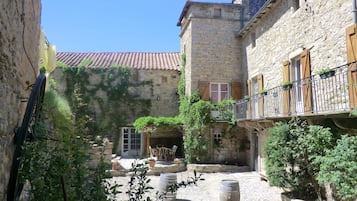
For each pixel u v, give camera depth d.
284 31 10.15
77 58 19.42
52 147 2.80
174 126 15.89
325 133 6.13
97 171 2.88
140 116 17.92
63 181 2.55
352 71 6.39
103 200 2.74
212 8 15.59
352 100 6.35
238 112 13.43
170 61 19.70
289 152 6.86
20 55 3.24
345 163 4.86
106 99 17.80
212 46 15.40
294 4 9.59
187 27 16.28
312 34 8.38
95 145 3.26
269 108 10.77
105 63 18.64
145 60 19.78
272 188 9.77
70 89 17.42
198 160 14.39
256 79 13.62
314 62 8.25
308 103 8.27
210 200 8.44
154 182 11.10
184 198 8.66
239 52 15.52
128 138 17.80
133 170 3.25
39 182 2.56
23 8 3.32
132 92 18.05
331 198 6.75
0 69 2.43
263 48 12.12
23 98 3.44
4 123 2.58
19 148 2.72
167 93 18.25
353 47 6.50
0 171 2.51
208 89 15.08
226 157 14.57
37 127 3.12
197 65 15.22
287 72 9.66
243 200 8.33
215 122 14.35
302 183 7.13
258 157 12.73
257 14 11.89
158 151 14.96
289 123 7.18
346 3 6.98
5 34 2.53
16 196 2.93
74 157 2.70
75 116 3.90
